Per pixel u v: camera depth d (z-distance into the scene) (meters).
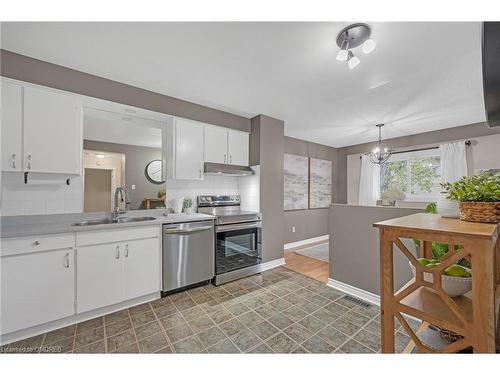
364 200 5.20
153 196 2.84
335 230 2.60
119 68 2.14
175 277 2.41
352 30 1.58
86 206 2.38
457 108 3.09
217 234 2.76
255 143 3.40
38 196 2.09
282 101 2.89
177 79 2.34
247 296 2.40
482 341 0.71
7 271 1.61
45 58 1.98
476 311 0.73
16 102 1.85
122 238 2.10
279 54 1.89
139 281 2.19
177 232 2.43
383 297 0.95
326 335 1.74
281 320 1.94
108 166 2.54
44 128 1.96
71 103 2.11
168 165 2.83
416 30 1.58
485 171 1.07
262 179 3.33
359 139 4.99
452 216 1.09
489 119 0.99
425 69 2.11
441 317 0.81
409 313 0.88
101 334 1.74
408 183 4.61
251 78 2.30
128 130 2.68
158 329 1.81
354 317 1.99
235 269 2.89
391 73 2.19
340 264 2.54
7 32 1.66
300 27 1.57
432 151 4.23
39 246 1.72
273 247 3.40
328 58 1.94
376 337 1.72
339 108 3.11
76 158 2.12
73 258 1.86
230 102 2.93
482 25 0.83
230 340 1.68
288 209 4.68
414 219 1.07
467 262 1.13
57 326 1.81
